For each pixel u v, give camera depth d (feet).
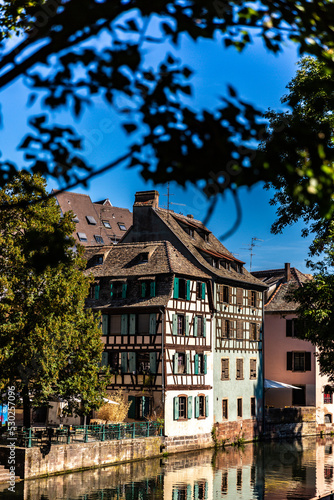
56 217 88.22
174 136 12.55
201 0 12.69
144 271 128.47
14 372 87.76
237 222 12.25
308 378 166.61
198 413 129.08
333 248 88.43
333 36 13.88
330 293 88.17
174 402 122.52
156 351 121.90
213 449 129.80
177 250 136.56
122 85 12.73
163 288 125.39
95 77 12.82
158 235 142.72
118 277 130.21
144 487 88.22
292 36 13.80
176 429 122.11
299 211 78.18
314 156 12.84
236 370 144.66
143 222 145.07
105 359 127.65
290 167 12.78
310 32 13.79
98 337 97.71
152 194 146.41
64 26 12.38
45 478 91.04
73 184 13.97
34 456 90.27
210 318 135.95
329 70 13.92
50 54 12.82
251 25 13.39
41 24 12.58
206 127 12.44
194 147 12.53
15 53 12.90
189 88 12.78
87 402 96.07
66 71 12.91
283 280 181.47
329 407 168.04
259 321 156.97
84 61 12.74
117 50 12.67
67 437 97.86
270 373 171.42
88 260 137.90
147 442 113.39
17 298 87.92
